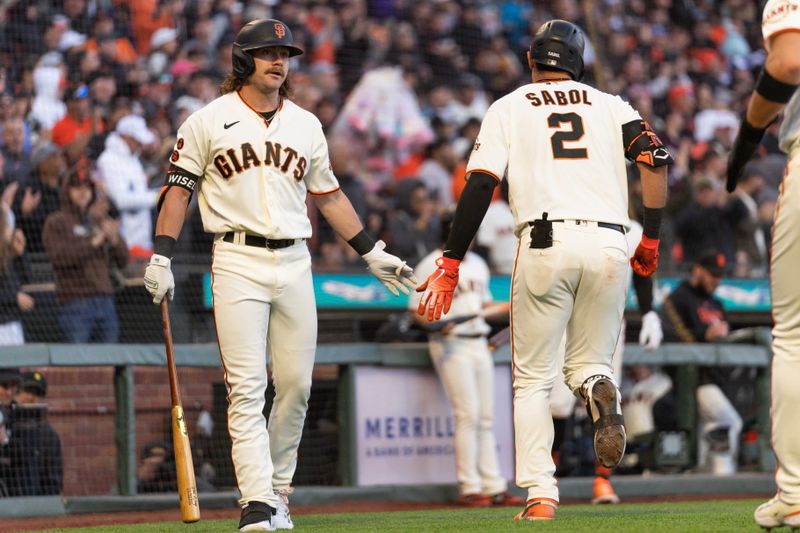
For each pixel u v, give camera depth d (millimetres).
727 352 32312
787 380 12438
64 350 26062
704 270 33219
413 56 50062
